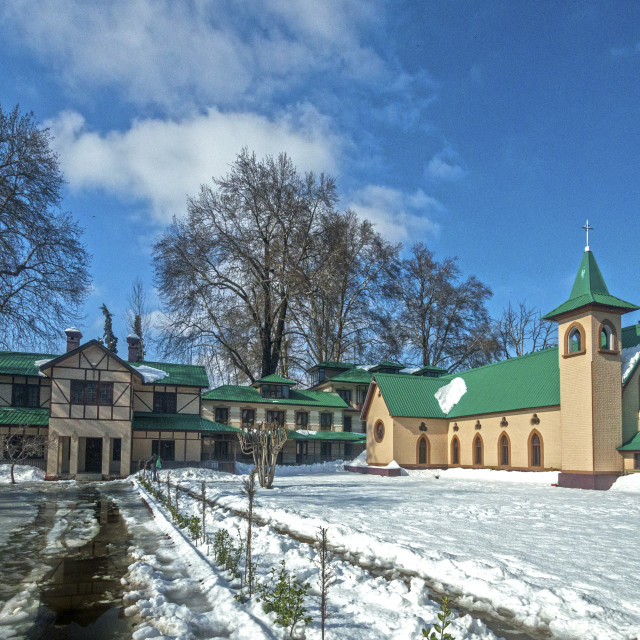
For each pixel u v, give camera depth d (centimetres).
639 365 3275
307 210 5650
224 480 3525
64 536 1419
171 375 4716
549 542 1317
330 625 753
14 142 3938
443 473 4194
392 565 1116
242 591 864
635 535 1428
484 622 796
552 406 3466
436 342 6488
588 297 3186
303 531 1495
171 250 5303
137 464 4100
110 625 766
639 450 2980
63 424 3812
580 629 746
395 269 6084
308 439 5347
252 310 5631
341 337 6066
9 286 4016
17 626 765
